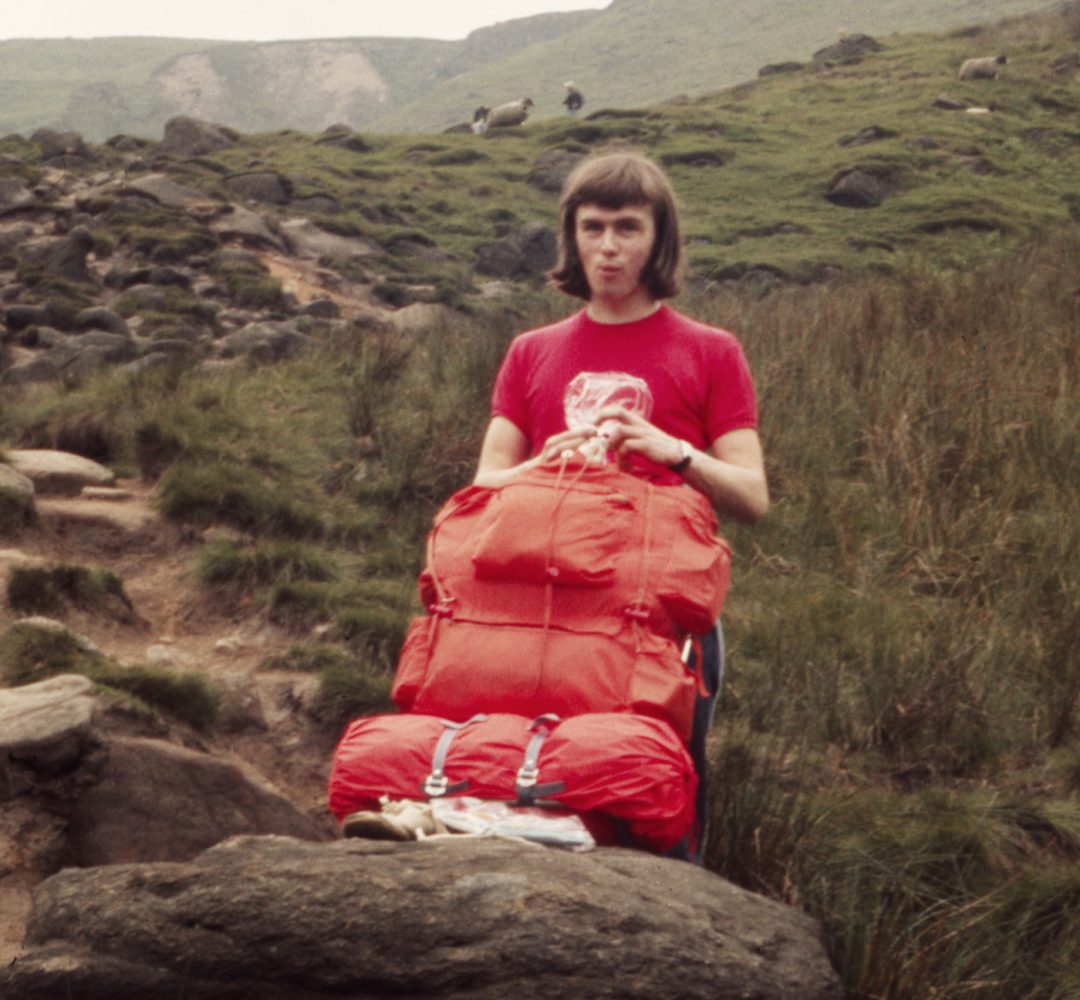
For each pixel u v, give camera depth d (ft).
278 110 604.90
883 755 16.03
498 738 9.45
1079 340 28.53
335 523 23.07
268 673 18.02
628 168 10.99
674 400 10.96
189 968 8.12
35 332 48.49
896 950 11.25
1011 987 11.41
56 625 16.46
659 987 8.12
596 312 11.27
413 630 10.30
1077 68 132.77
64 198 72.49
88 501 23.50
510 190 98.17
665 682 9.72
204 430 26.55
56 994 8.16
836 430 25.91
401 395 30.04
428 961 7.98
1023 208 90.53
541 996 7.97
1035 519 20.92
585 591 9.96
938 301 33.63
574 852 9.02
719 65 335.88
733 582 20.52
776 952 8.80
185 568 21.38
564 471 10.44
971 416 24.20
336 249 71.00
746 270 74.13
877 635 18.01
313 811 15.20
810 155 107.04
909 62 141.38
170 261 61.82
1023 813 14.39
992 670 17.10
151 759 13.50
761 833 12.90
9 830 12.78
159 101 577.84
